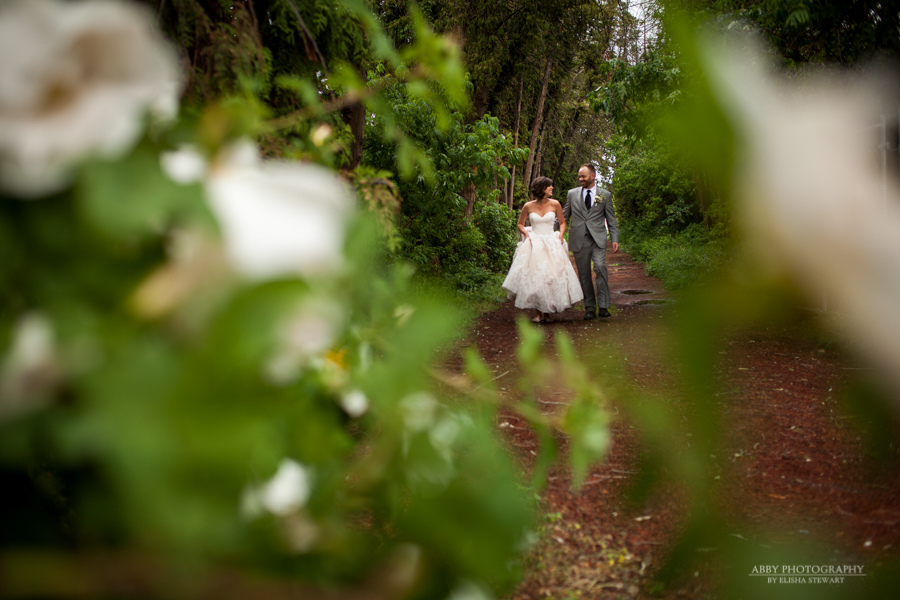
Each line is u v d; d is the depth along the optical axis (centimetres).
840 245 17
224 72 156
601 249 741
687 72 18
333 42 227
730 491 23
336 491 48
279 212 36
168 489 29
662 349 20
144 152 35
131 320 32
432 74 73
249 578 33
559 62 1540
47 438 32
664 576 24
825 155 17
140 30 34
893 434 18
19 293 34
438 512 48
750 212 17
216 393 29
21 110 33
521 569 51
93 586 31
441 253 954
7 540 38
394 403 48
